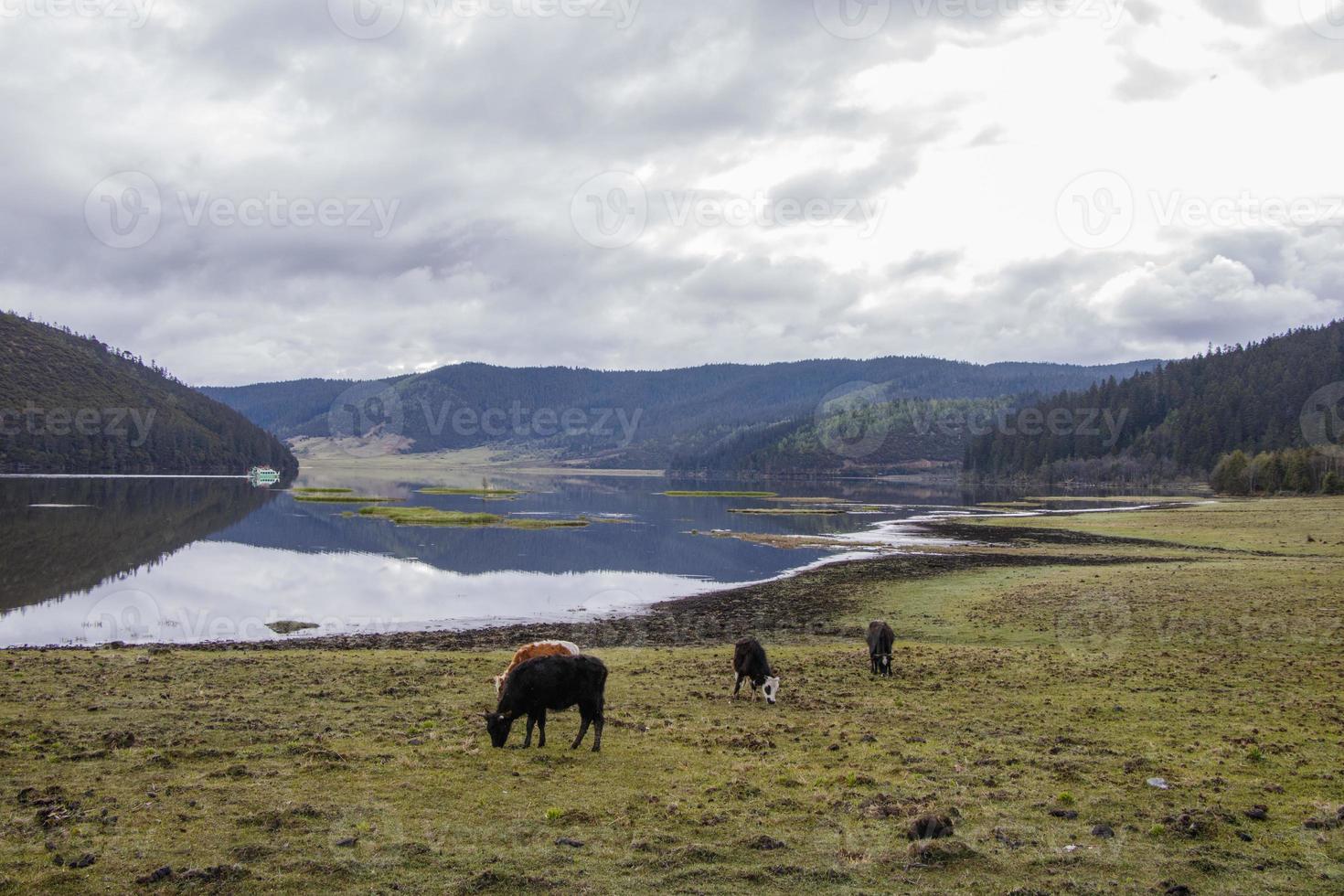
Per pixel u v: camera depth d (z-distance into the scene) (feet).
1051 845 33.42
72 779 38.47
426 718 53.06
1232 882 30.35
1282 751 47.44
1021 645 90.43
